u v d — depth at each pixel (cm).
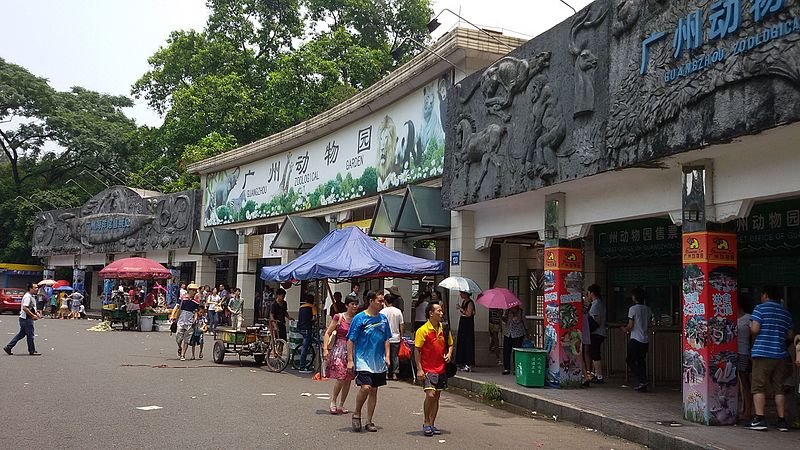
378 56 4056
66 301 3666
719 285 899
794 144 791
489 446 790
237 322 2500
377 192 2002
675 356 1348
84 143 4938
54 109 5050
